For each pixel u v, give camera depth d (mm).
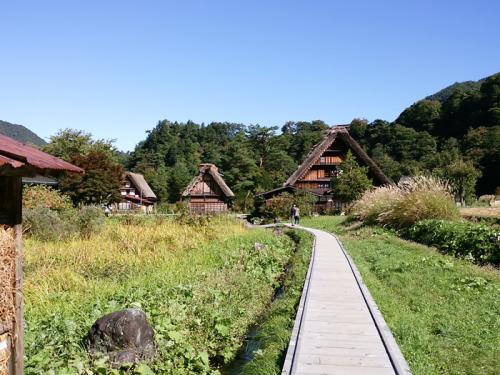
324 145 40938
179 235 16859
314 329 6762
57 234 16047
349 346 6043
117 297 8359
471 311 7656
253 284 11297
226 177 64625
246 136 79812
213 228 20172
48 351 5629
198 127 115000
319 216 36031
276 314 8328
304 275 11211
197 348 7168
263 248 16406
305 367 5340
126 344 6008
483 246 11938
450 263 11312
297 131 101500
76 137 55812
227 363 7094
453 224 14617
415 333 6547
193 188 48438
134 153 92312
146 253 13297
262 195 41406
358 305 8125
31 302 8062
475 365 5570
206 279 10742
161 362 6223
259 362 5945
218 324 7836
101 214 18547
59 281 9547
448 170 40062
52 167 3717
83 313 7238
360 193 35281
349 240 18359
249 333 8367
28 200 23047
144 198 62156
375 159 67312
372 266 12359
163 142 99875
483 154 53062
